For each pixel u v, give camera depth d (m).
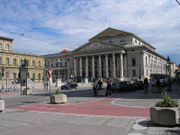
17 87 53.00
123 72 87.56
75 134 7.20
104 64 93.31
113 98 20.16
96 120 9.48
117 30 91.88
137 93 26.41
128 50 86.44
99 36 97.06
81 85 62.19
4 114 11.66
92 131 7.57
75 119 9.82
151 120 8.55
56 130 7.79
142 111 11.66
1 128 8.28
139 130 7.57
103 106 14.22
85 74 96.88
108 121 9.21
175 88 34.91
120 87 29.44
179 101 15.59
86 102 17.06
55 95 16.23
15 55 79.38
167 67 29.14
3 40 77.12
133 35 88.38
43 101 18.91
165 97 8.69
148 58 92.25
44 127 8.30
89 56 92.19
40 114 11.43
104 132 7.41
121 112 11.50
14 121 9.62
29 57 85.38
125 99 18.70
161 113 8.01
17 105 16.23
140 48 83.12
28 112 12.24
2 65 73.75
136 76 83.62
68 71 105.12
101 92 23.36
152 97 19.97
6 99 22.45
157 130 7.50
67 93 30.34
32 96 26.19
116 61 90.81
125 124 8.55
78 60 99.44
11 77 76.81
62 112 11.98
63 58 110.12
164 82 39.84
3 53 74.81
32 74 85.56
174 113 7.87
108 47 84.88
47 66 115.88
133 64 85.12
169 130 7.47
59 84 55.66
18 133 7.46
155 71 105.00
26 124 8.94
